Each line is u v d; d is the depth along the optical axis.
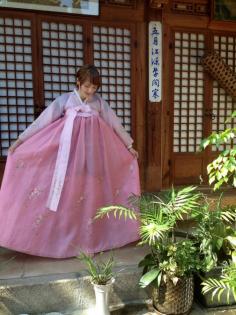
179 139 4.46
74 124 2.64
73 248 2.70
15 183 2.61
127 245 3.01
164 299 2.32
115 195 2.86
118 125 2.86
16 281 2.34
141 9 3.96
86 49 3.85
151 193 4.12
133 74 4.05
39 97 3.77
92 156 2.67
